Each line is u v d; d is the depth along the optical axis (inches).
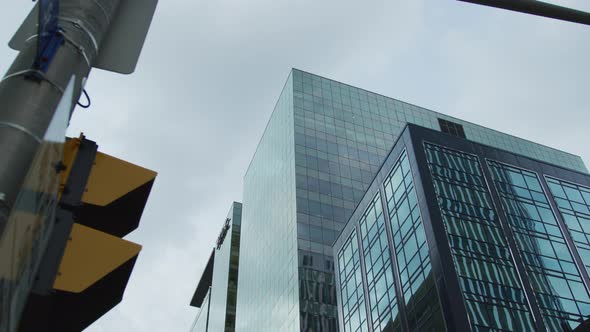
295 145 3516.2
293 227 3169.3
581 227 1929.1
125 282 141.3
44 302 123.9
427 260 1675.7
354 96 4037.9
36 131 132.1
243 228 4416.8
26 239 112.2
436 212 1748.3
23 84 138.1
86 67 156.0
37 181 115.5
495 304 1549.0
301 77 3981.3
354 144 3686.0
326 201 3280.0
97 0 171.2
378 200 2153.1
